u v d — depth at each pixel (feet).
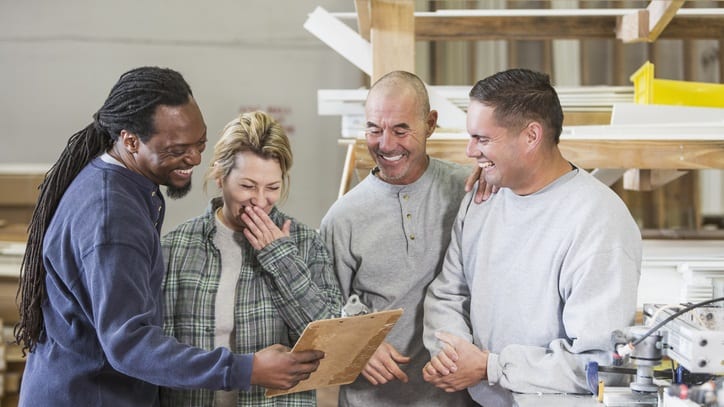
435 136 8.42
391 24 9.12
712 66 21.91
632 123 9.94
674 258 9.30
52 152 23.72
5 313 15.07
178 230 7.01
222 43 23.59
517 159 6.75
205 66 23.66
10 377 14.88
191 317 6.81
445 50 21.74
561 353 6.54
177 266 6.87
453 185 7.96
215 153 6.79
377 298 7.95
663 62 22.18
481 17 10.95
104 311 5.66
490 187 7.37
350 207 7.99
